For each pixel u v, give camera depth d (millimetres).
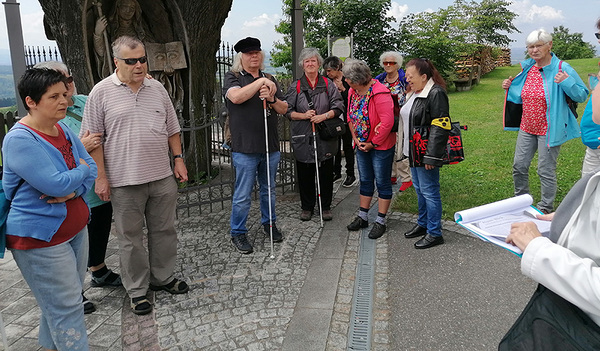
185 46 5863
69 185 2164
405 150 4039
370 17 15156
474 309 3043
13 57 4594
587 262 1156
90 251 3355
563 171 5992
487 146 7629
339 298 3234
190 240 4316
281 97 4098
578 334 1208
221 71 6938
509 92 4547
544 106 4258
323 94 4488
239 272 3654
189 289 3400
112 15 5453
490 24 21000
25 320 3043
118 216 3064
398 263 3752
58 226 2195
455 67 15938
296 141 4562
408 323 2918
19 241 2141
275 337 2770
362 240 4246
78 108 3217
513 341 1334
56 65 2896
